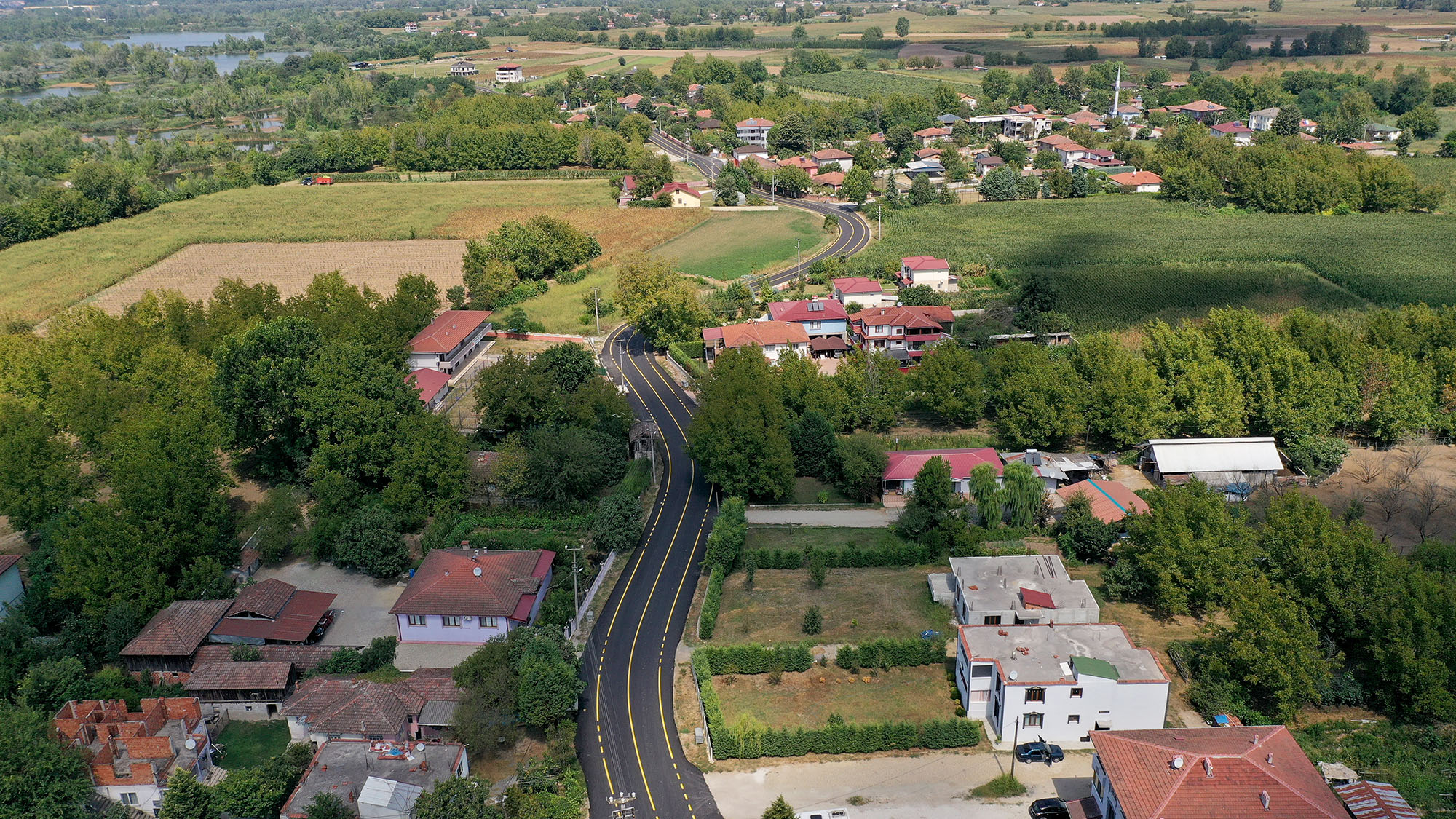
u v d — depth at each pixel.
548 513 146.25
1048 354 185.12
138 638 114.69
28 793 87.75
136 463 128.50
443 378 190.00
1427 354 174.38
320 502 142.50
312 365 155.38
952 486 141.50
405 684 104.19
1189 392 163.25
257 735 105.50
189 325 186.38
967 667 104.25
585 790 96.06
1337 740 99.62
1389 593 106.44
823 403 169.25
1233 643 104.94
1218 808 81.81
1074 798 93.19
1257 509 141.38
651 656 116.62
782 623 121.50
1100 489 141.25
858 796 94.38
